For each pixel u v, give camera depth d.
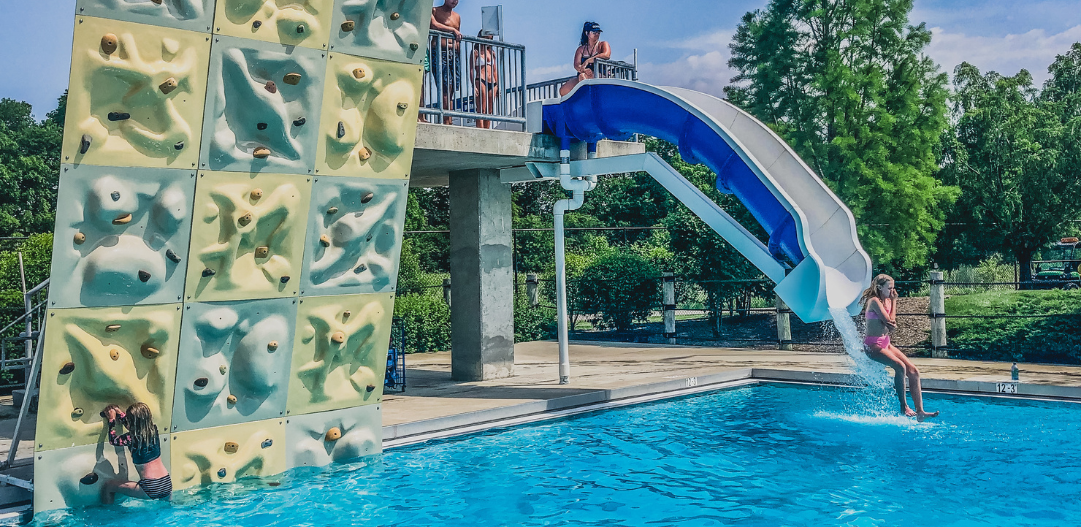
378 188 8.21
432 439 9.32
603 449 8.91
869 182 24.09
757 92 26.25
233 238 7.25
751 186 10.12
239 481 7.70
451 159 11.52
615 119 11.40
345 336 8.20
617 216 38.22
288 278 7.68
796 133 24.53
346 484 7.64
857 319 17.31
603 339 20.22
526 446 9.07
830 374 12.48
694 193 10.78
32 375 7.05
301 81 7.45
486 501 7.12
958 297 21.91
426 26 8.28
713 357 15.10
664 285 18.34
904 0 24.34
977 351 16.42
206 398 7.41
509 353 13.16
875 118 24.52
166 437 7.26
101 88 6.40
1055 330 15.27
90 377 6.74
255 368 7.61
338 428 8.38
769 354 15.47
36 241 13.05
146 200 6.77
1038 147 32.59
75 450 6.77
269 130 7.34
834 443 9.00
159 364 7.09
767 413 10.74
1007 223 32.34
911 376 9.87
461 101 11.29
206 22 6.82
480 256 12.66
